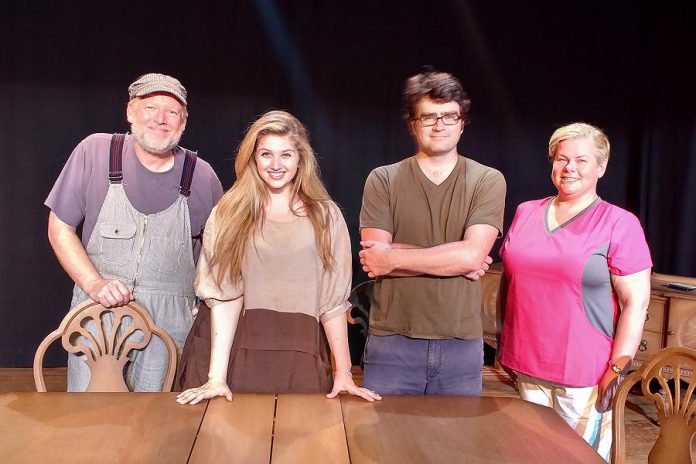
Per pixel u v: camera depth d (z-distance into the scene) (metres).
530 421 1.75
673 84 4.50
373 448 1.56
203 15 4.14
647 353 3.60
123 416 1.70
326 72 4.29
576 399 2.17
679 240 4.57
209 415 1.72
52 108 4.05
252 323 1.96
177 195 2.53
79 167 2.49
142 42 4.09
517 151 4.50
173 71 4.14
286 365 1.95
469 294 2.15
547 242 2.22
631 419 3.70
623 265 2.12
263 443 1.57
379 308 2.21
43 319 4.20
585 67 4.51
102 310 2.23
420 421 1.73
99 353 2.24
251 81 4.23
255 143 1.92
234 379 1.95
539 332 2.21
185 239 2.55
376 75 4.34
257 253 1.95
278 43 4.23
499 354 2.42
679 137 4.52
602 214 2.18
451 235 2.17
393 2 4.32
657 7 4.46
